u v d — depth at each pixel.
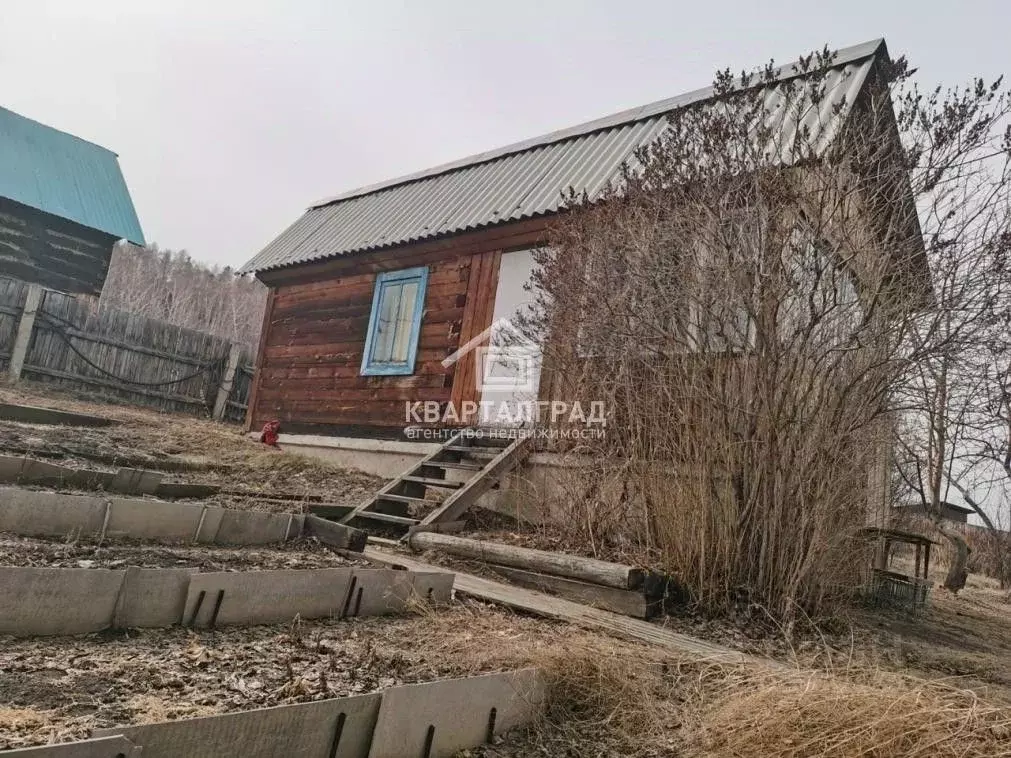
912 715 2.64
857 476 5.42
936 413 5.48
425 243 9.92
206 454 9.12
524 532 6.71
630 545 5.59
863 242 4.98
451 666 3.06
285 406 11.31
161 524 4.49
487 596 4.53
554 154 10.27
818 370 4.96
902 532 8.17
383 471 9.50
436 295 9.70
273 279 12.12
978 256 4.69
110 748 1.62
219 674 2.63
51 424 8.98
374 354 10.26
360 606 3.78
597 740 2.76
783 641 4.51
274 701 2.43
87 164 21.22
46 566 3.39
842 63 7.62
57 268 19.11
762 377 4.99
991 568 18.50
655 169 5.66
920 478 10.99
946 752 2.53
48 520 4.06
